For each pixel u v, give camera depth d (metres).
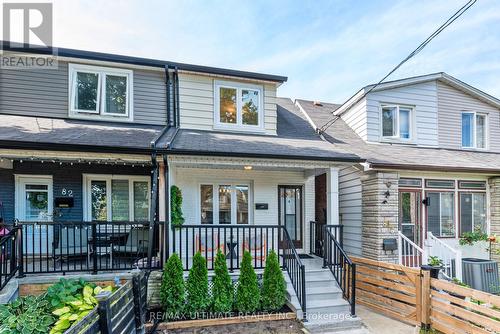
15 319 4.09
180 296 5.14
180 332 4.84
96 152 5.25
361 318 5.73
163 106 7.74
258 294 5.45
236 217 7.82
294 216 8.36
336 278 6.16
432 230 7.80
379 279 6.25
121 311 3.80
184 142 6.16
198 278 5.31
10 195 6.88
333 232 6.72
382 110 9.31
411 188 7.72
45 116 7.00
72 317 4.15
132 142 5.67
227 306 5.32
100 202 7.41
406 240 7.03
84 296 4.64
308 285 5.99
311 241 8.12
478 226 8.16
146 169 7.65
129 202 7.53
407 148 9.00
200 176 7.52
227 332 4.88
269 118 8.21
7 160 6.49
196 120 7.79
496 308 5.40
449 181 8.05
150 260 5.36
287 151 6.38
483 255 8.05
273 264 5.63
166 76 7.69
